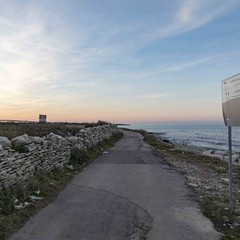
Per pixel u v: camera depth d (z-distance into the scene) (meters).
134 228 7.38
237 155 32.53
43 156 12.08
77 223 7.63
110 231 7.16
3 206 7.88
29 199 9.09
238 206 9.35
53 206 8.96
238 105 7.82
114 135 41.59
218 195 10.96
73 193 10.53
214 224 7.74
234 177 16.08
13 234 6.86
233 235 7.06
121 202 9.56
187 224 7.72
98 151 23.12
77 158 16.59
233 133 142.25
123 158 20.19
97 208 8.88
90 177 13.41
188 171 16.47
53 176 12.30
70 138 17.03
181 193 10.91
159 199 10.01
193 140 79.44
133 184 12.19
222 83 8.77
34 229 7.18
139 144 33.09
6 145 9.44
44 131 19.17
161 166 17.47
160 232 7.16
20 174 9.84
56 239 6.67
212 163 23.17
